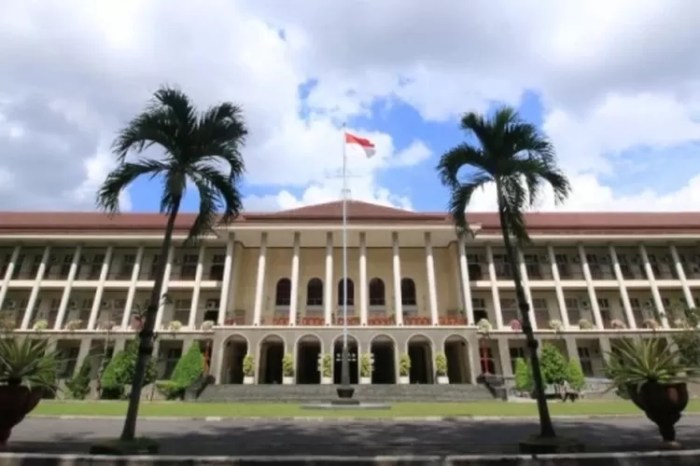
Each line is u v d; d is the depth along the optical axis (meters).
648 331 36.72
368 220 38.31
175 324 36.44
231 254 38.59
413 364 38.44
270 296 40.59
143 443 8.80
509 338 36.97
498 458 7.40
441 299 40.72
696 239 40.41
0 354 9.92
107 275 39.09
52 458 7.55
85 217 42.31
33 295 37.88
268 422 15.84
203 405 23.25
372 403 24.89
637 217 43.78
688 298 38.97
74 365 35.69
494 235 39.47
